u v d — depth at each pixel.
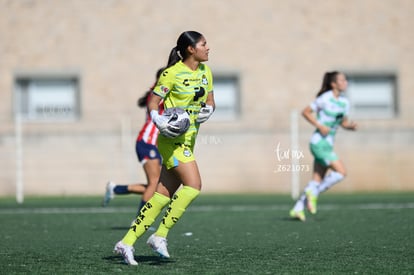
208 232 35.34
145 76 80.81
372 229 35.88
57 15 80.69
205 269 23.22
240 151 74.19
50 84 80.50
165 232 24.34
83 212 49.84
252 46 81.31
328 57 82.00
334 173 41.06
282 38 81.62
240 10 81.50
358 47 82.38
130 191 38.72
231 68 81.00
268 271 22.81
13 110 79.94
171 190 24.52
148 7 81.12
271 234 34.16
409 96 82.31
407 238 31.81
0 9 80.31
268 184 74.00
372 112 82.69
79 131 76.88
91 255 26.83
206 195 70.69
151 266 23.92
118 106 80.38
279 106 81.19
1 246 29.98
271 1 81.62
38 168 73.38
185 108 24.16
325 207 52.25
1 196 72.69
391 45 82.62
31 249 28.86
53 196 71.62
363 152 75.25
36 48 80.44
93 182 73.38
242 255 26.62
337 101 41.16
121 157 73.44
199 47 23.91
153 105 23.95
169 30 81.12
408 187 75.38
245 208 52.59
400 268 23.34
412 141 75.75
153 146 35.44
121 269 23.30
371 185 75.19
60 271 23.08
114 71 80.56
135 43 80.81
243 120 78.31
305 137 74.12
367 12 82.44
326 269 23.20
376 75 82.50
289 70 81.50
